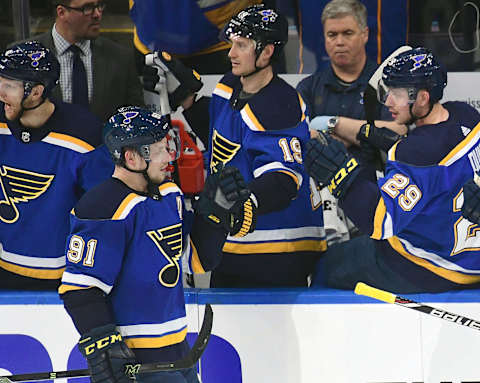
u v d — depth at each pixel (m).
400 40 15.74
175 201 11.16
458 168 11.66
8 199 13.10
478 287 12.98
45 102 12.70
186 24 15.09
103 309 10.44
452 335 12.88
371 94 14.25
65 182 12.96
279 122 12.16
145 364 10.74
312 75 15.30
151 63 13.55
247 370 13.33
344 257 13.32
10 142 12.85
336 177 11.55
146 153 10.57
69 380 13.27
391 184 11.45
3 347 13.31
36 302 13.16
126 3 16.39
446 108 12.21
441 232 12.09
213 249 11.55
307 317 13.08
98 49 14.93
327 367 13.17
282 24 12.20
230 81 12.95
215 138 12.76
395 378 13.09
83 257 10.41
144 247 10.73
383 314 12.95
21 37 15.85
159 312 10.94
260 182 11.83
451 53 16.11
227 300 13.16
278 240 13.05
